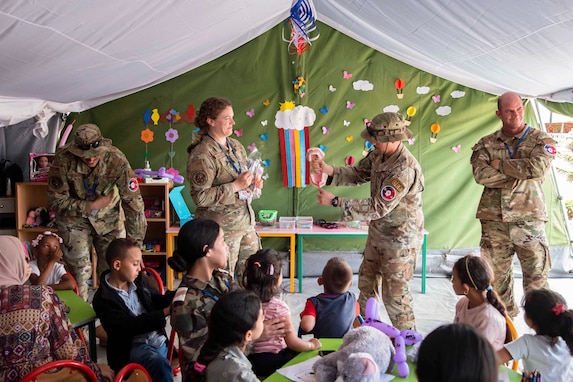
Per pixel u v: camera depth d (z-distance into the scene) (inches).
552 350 88.0
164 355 112.1
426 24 157.0
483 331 96.5
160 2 108.3
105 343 150.2
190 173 126.0
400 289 135.1
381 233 135.9
